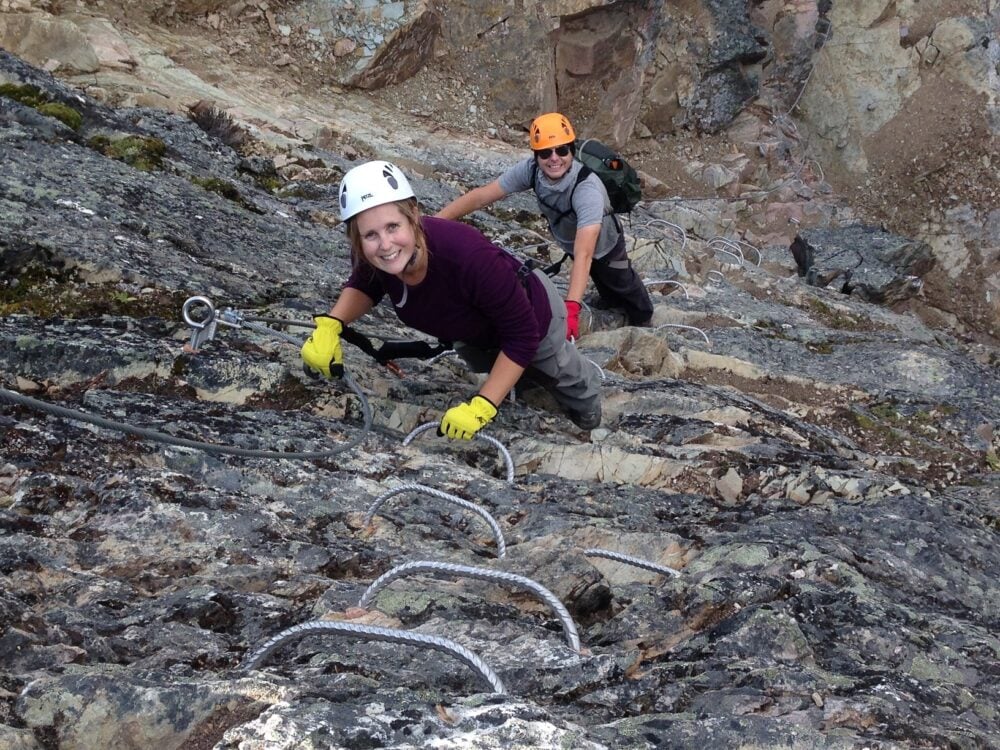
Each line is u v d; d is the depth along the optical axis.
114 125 8.16
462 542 3.60
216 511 3.30
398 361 5.48
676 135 17.09
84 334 4.66
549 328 4.36
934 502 4.59
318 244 7.44
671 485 4.69
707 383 7.32
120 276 5.21
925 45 16.94
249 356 4.82
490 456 4.69
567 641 2.75
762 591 3.04
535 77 14.80
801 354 8.23
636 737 2.13
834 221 16.44
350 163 11.27
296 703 2.03
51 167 6.42
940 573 3.92
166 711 1.99
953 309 15.84
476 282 3.54
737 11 16.72
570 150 5.82
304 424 4.35
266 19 13.62
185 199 6.91
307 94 13.23
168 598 2.71
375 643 2.59
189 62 12.23
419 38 14.23
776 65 17.56
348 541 3.40
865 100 17.19
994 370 8.77
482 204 6.13
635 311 7.79
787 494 4.71
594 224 5.80
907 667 2.79
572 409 4.91
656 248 10.24
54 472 3.47
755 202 16.47
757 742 2.14
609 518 4.08
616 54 15.45
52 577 2.79
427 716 2.00
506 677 2.44
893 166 16.88
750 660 2.65
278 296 5.88
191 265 5.75
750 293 10.73
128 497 3.26
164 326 4.95
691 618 2.95
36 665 2.24
